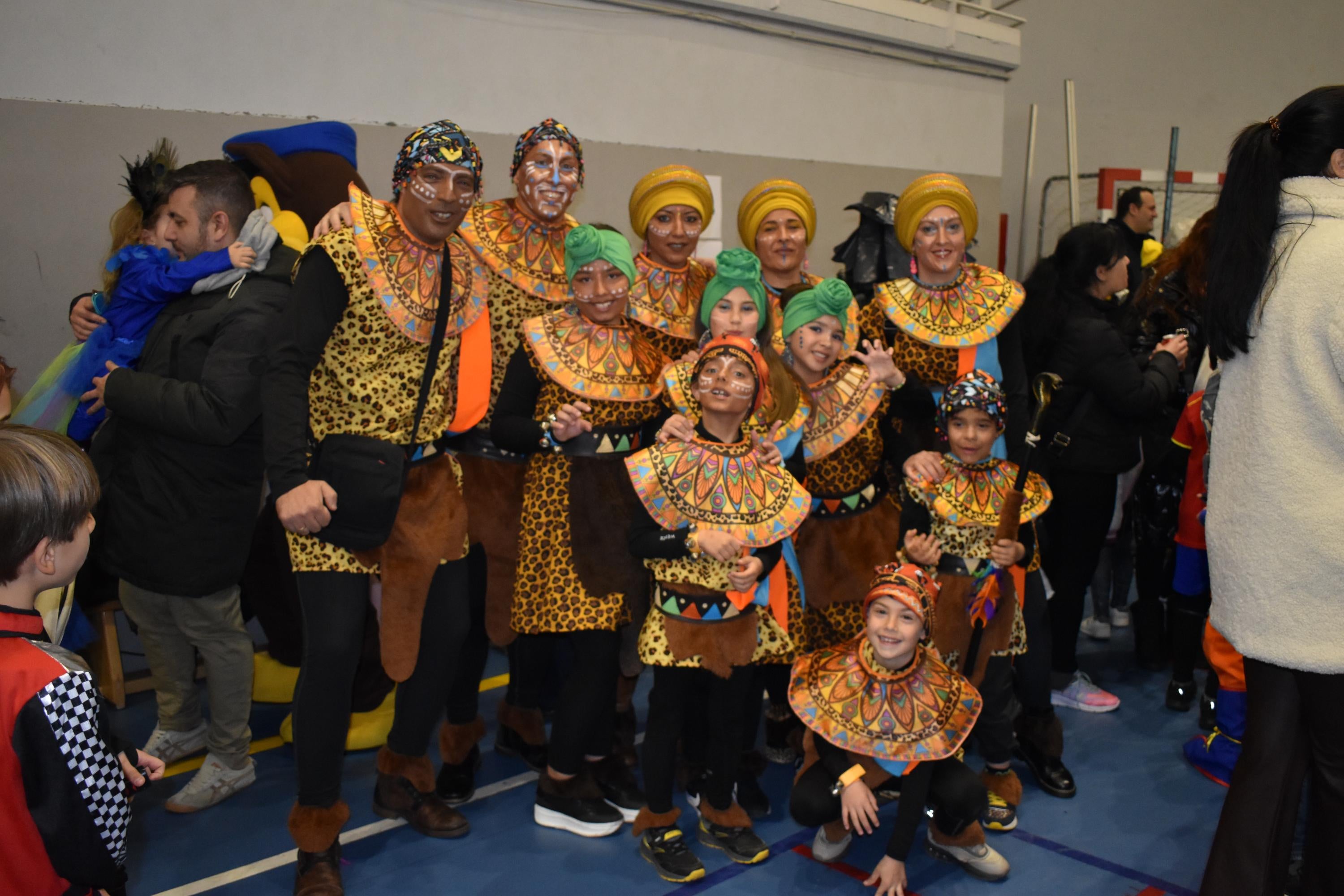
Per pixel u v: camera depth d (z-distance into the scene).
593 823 2.51
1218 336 1.83
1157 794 2.75
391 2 3.93
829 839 2.38
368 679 3.04
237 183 2.60
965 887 2.28
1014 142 7.65
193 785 2.68
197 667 3.63
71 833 1.26
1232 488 1.81
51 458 1.33
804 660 2.38
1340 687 1.69
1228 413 1.85
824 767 2.28
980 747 2.73
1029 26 7.55
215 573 2.53
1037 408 2.54
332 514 2.06
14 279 3.36
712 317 2.47
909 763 2.18
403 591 2.18
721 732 2.36
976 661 2.47
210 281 2.48
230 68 3.64
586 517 2.42
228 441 2.38
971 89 6.09
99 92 3.42
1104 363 2.98
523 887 2.27
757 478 2.30
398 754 2.45
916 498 2.49
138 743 3.06
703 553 2.18
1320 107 1.72
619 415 2.48
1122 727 3.24
